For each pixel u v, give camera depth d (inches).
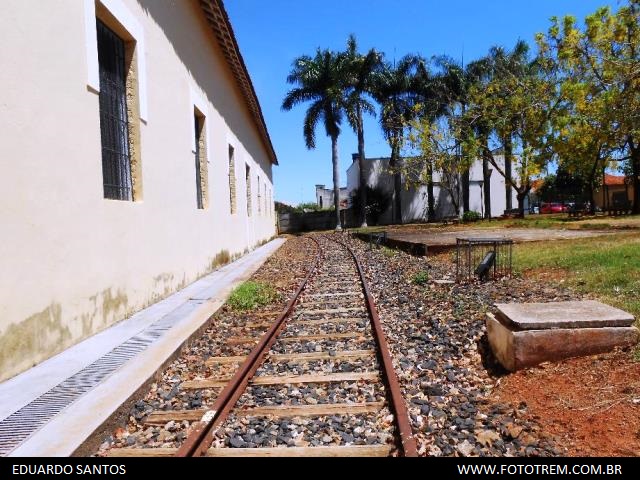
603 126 865.5
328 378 195.3
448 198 2085.4
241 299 343.3
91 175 252.2
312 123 1641.2
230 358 227.9
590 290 297.3
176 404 177.8
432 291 358.6
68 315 226.8
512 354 188.7
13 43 189.8
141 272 319.6
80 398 167.9
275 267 601.0
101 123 284.2
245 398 179.8
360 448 137.5
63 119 225.8
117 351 223.3
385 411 164.1
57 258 218.4
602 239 566.6
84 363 204.4
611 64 740.0
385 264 559.8
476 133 1272.1
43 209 207.9
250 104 841.5
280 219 1993.1
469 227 1140.5
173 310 316.8
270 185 1477.6
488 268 390.9
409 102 1614.2
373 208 1923.0
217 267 562.6
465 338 237.6
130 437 152.7
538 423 147.9
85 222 244.2
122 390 175.5
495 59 1421.0
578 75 884.0
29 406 161.0
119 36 312.0
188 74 453.7
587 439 136.4
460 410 160.6
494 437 140.1
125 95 320.2
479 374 198.5
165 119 379.6
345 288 410.6
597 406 151.3
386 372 187.2
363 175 1734.7
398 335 255.4
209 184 532.7
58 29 222.8
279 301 367.6
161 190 365.1
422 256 600.1
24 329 194.5
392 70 1627.7
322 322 290.4
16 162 190.1
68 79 231.0
